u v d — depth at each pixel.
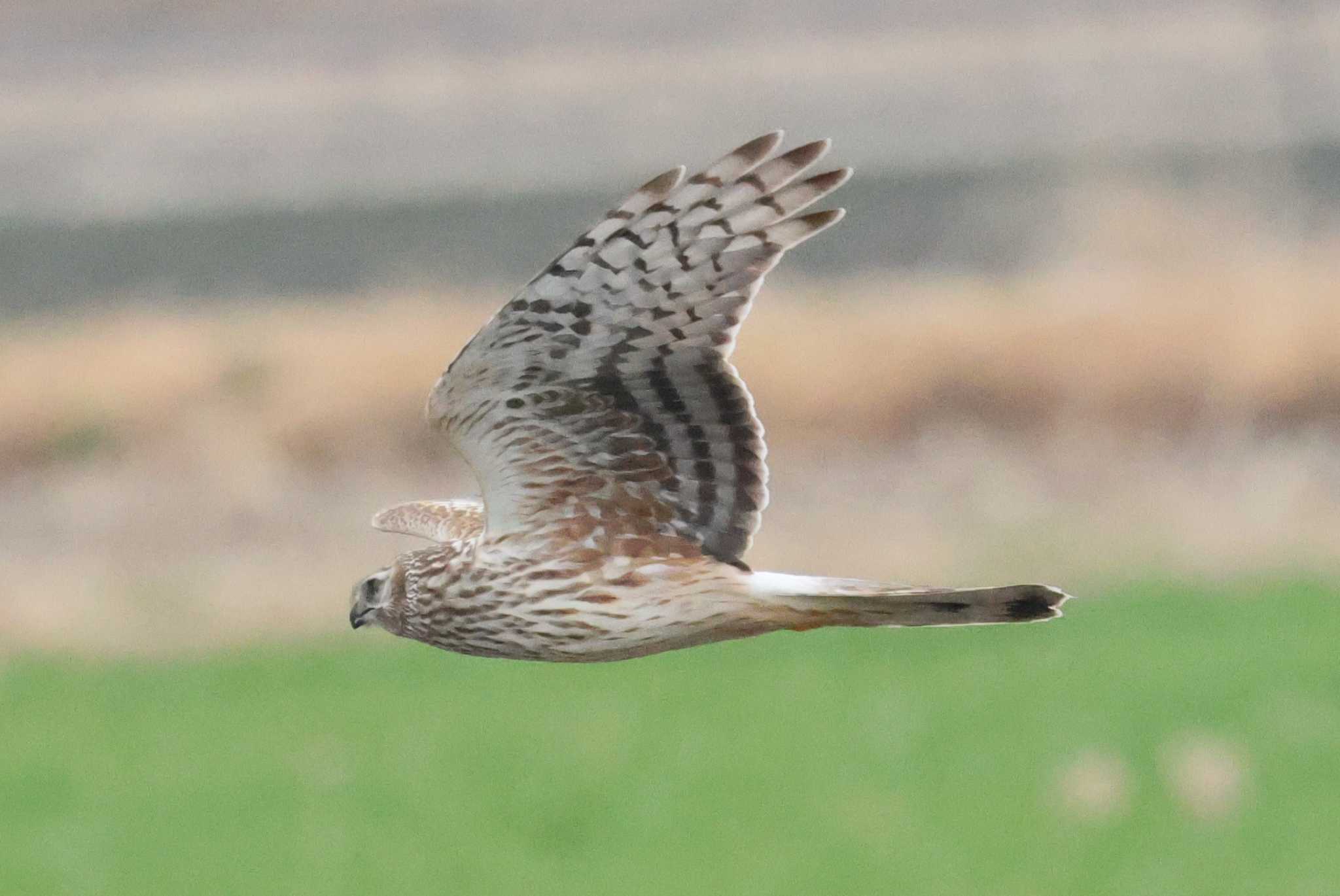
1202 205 27.73
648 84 42.19
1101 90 37.62
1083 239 26.72
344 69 44.84
